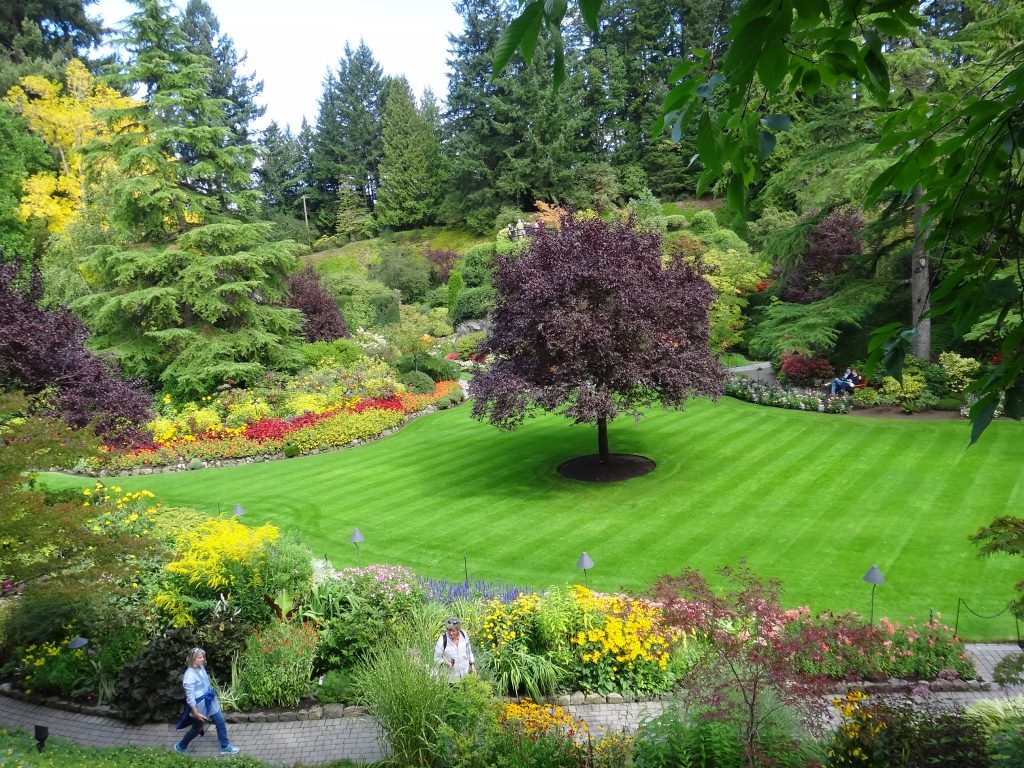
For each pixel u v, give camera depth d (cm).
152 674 883
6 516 710
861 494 1441
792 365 2584
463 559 1248
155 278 2469
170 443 2028
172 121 2561
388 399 2511
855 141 2136
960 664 857
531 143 4622
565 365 1462
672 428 2047
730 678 616
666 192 4781
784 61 186
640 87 4741
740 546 1234
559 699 859
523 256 1623
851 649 831
